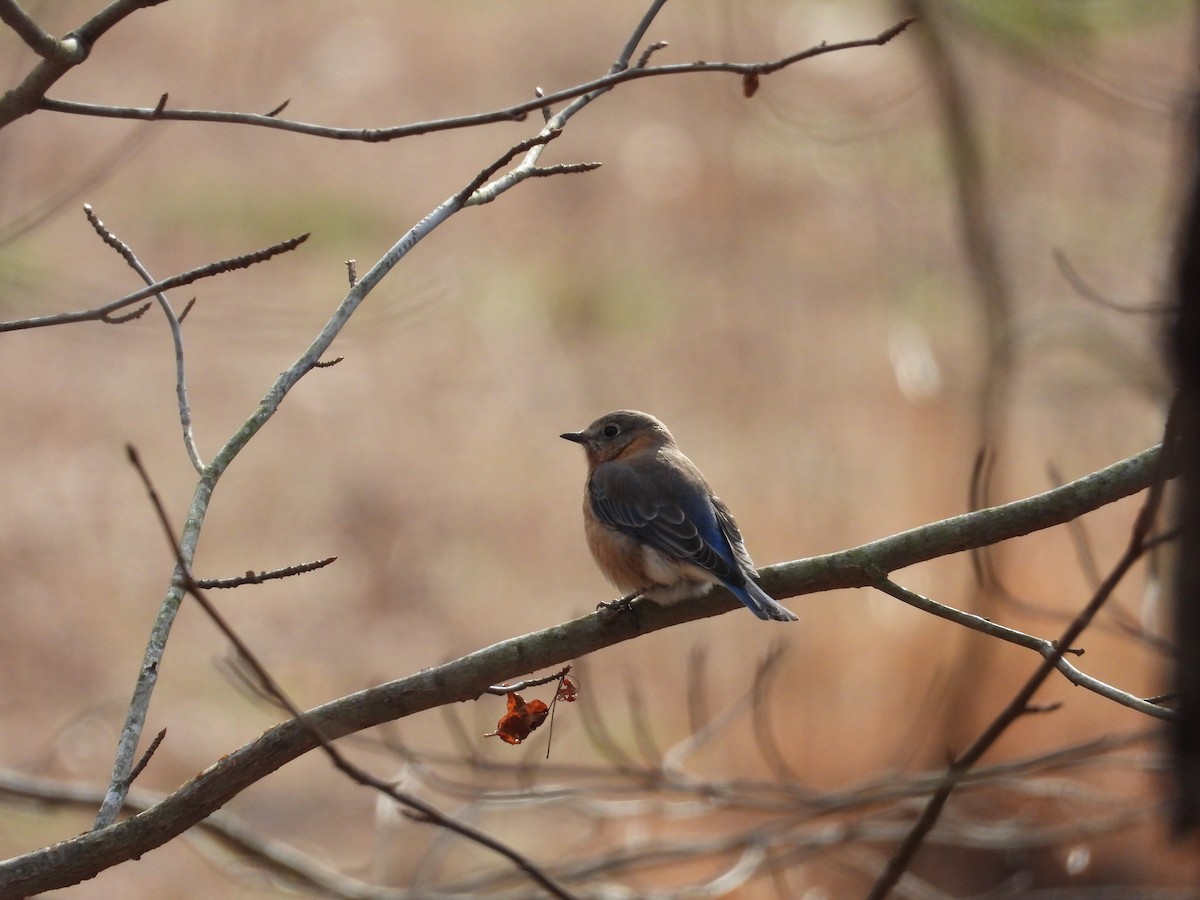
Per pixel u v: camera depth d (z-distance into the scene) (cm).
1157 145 2214
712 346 2030
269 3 3038
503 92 2867
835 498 1557
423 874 1097
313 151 2723
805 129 1919
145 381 2197
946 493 1485
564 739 1429
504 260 2438
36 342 2281
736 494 1636
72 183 2412
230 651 1642
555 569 1858
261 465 2036
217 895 1355
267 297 2233
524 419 2103
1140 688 1255
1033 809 1222
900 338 1777
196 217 2456
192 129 2727
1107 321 1727
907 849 578
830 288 2122
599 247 2417
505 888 1197
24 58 976
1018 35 1108
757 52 2095
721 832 1312
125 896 1345
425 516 1931
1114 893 1026
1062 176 2203
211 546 1880
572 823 1373
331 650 1709
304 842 1388
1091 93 1157
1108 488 596
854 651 1345
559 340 2205
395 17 3195
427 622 1762
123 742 507
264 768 562
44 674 1659
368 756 1497
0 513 1892
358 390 2192
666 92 2891
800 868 1217
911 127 2219
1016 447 1691
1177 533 491
